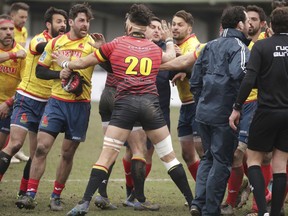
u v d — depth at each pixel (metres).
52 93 30.11
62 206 31.09
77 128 30.17
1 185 36.69
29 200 29.44
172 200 33.22
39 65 29.83
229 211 29.69
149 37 32.34
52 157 47.09
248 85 25.25
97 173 26.53
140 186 30.31
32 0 124.06
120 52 26.95
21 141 31.50
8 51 32.72
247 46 27.50
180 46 32.91
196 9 124.88
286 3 31.05
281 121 25.38
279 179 25.75
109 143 26.77
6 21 32.34
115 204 32.09
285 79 25.39
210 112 26.44
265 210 25.44
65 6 125.75
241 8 27.06
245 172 31.12
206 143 27.12
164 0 123.25
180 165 27.45
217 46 26.81
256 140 25.83
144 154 30.48
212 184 26.23
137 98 26.80
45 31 32.22
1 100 33.28
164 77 31.89
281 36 25.72
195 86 27.53
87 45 30.06
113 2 123.94
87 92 30.20
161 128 27.12
